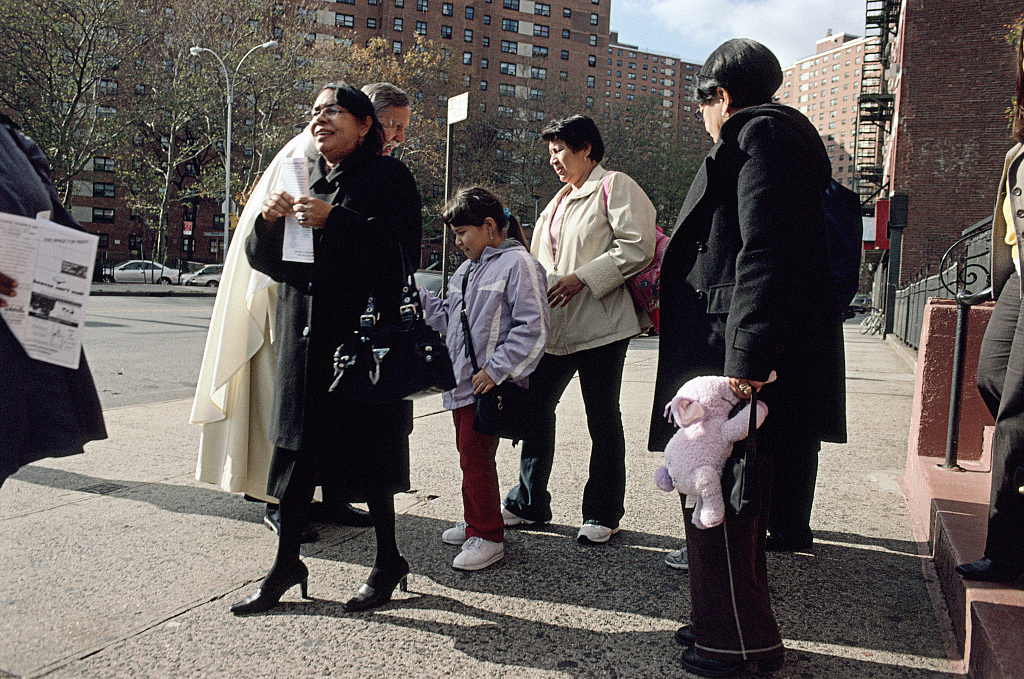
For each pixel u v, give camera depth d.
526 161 49.03
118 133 33.62
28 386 1.78
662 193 46.62
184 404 6.09
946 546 2.57
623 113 48.84
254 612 2.41
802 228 1.97
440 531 3.25
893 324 19.70
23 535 3.05
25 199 1.80
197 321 15.45
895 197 19.86
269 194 2.32
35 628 2.26
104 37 30.02
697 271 2.21
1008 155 2.39
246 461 3.19
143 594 2.53
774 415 2.09
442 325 3.09
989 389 2.49
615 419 3.17
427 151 39.53
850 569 2.84
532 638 2.27
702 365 2.17
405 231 2.44
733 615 2.00
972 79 19.33
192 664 2.07
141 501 3.54
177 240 59.44
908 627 2.36
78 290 1.81
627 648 2.21
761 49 2.26
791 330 1.93
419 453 4.56
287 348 2.44
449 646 2.21
